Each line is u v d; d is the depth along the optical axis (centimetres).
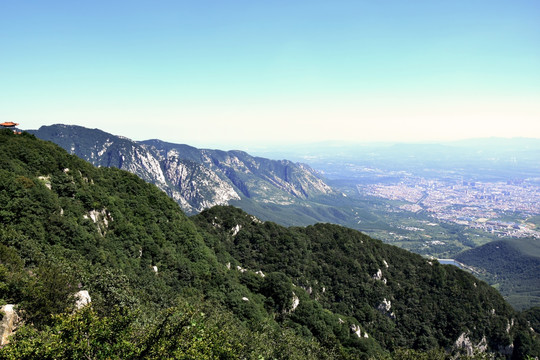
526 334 14062
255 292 11175
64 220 7162
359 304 13450
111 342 2936
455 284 14912
